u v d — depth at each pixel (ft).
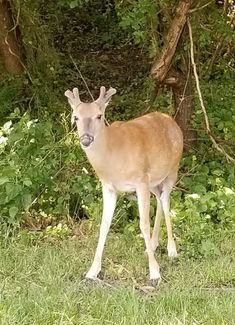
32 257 20.74
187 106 27.07
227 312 17.20
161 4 24.53
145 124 20.61
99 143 18.99
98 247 20.06
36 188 23.49
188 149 27.25
